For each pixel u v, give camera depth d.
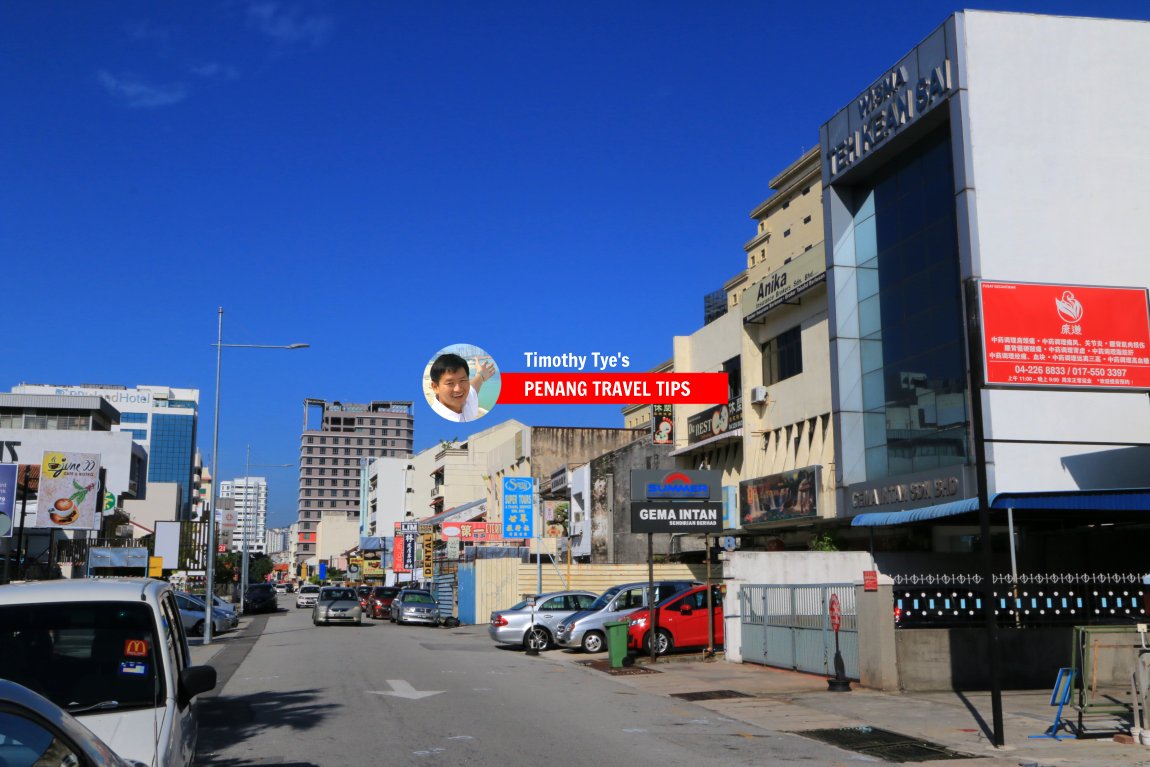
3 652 6.54
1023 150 25.42
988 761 10.52
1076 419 24.47
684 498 22.61
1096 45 26.11
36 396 77.06
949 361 26.06
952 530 27.00
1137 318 15.78
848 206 30.86
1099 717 12.88
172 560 56.16
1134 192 25.52
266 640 33.06
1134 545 24.02
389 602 52.59
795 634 19.25
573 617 26.16
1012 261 24.92
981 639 16.19
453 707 14.85
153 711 6.32
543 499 53.03
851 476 29.50
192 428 168.38
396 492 123.50
